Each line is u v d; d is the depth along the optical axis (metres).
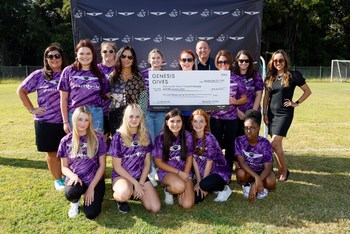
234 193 4.48
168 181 3.97
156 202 3.86
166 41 5.69
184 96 4.61
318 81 29.55
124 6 5.60
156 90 4.60
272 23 37.56
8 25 38.47
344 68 30.89
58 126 4.38
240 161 4.34
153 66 4.60
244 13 5.64
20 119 10.02
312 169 5.45
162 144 4.12
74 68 4.13
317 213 3.82
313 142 7.25
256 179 4.14
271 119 4.94
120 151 3.96
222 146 4.92
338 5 41.50
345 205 4.04
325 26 40.97
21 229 3.47
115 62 4.35
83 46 4.04
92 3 5.59
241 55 4.82
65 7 36.22
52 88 4.29
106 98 4.41
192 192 4.03
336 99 15.15
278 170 5.10
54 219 3.69
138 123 3.91
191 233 3.38
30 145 6.99
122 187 3.76
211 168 4.32
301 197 4.29
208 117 4.38
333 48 42.22
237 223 3.60
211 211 3.90
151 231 3.42
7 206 4.00
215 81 4.56
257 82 4.97
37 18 38.44
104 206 4.04
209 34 5.68
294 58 40.88
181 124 4.02
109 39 5.66
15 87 22.39
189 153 4.13
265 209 3.95
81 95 4.12
